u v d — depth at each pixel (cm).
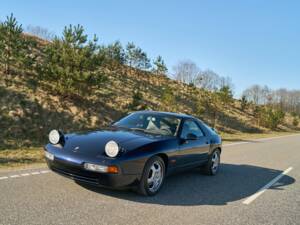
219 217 505
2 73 1848
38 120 1505
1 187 552
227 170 908
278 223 500
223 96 3262
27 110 1534
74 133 605
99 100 2080
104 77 1777
